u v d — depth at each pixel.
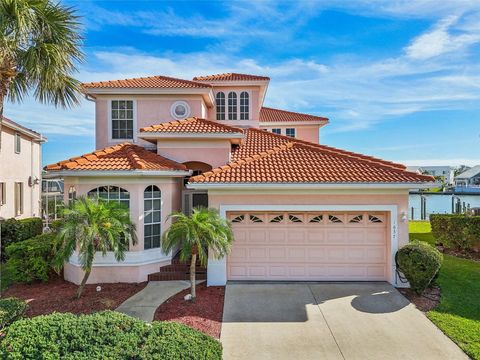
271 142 17.19
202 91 16.66
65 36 10.87
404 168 13.58
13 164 23.03
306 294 10.84
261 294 10.84
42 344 5.33
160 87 16.61
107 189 12.34
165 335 5.66
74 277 12.28
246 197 11.94
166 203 13.03
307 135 27.11
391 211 11.73
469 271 13.09
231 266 12.23
